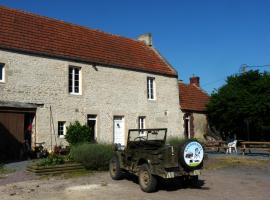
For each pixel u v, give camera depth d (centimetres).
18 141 1983
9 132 1952
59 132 2206
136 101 2655
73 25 2591
